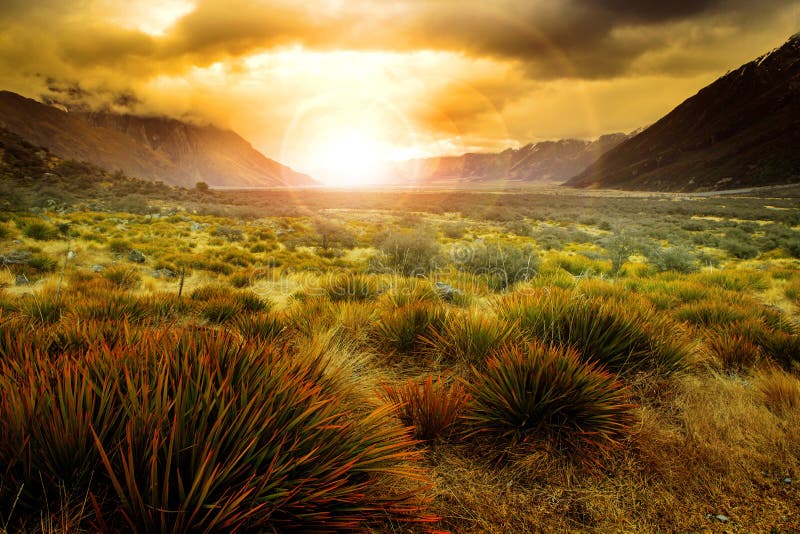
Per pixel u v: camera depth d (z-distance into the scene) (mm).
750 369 3334
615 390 2395
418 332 3672
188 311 5297
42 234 12711
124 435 1353
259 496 1278
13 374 1659
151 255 13305
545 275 10125
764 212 52000
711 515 1675
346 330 4160
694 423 2365
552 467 1971
